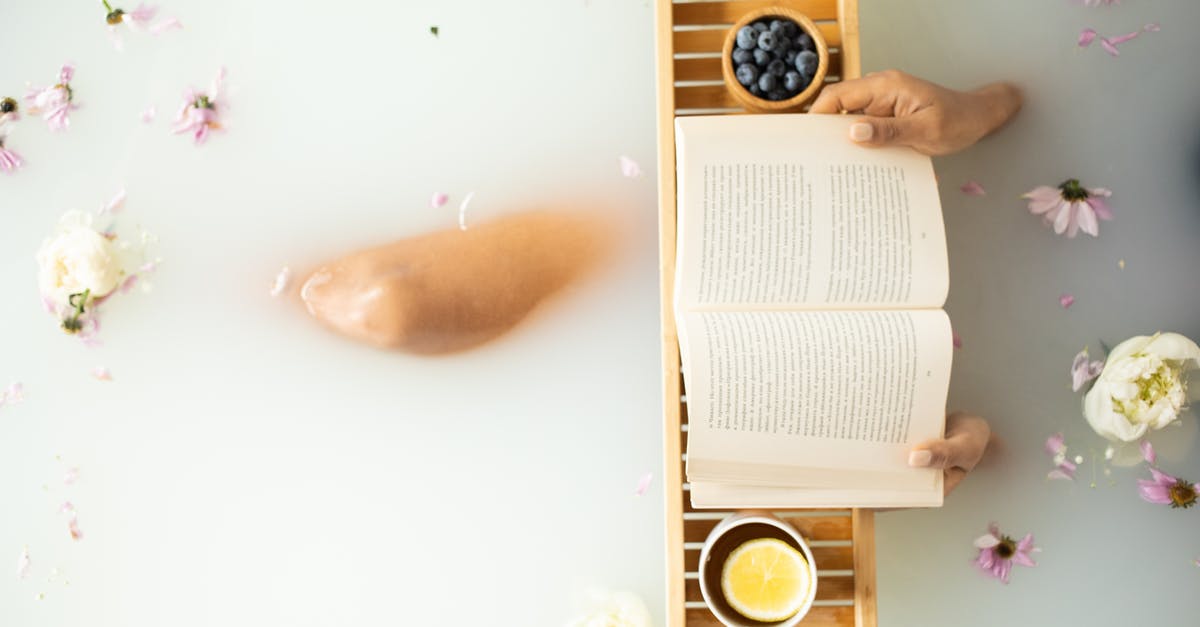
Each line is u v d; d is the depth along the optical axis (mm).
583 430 1531
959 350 1520
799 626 1369
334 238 1550
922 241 1325
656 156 1544
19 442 1551
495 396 1534
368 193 1552
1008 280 1523
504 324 1537
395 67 1560
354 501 1534
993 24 1535
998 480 1506
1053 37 1534
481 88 1557
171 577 1537
